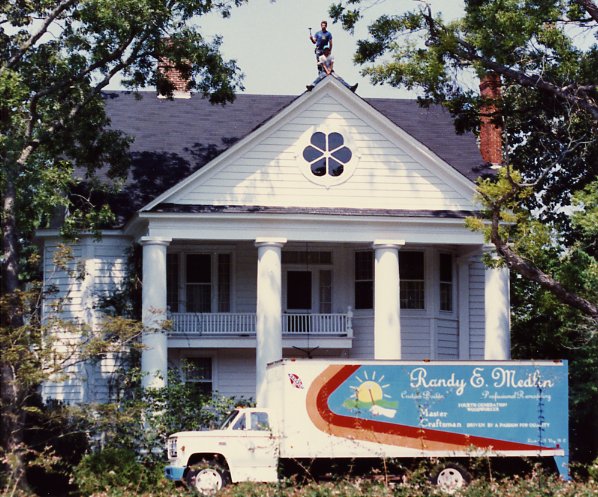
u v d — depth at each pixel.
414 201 39.19
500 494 21.84
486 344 38.91
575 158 44.72
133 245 40.12
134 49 36.41
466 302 42.22
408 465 29.31
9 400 29.89
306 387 29.09
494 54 35.22
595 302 33.78
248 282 41.72
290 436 28.86
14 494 23.61
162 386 36.12
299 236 38.31
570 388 40.91
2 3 34.78
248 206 38.38
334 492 21.58
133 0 34.59
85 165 39.00
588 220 32.25
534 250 32.91
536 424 29.61
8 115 33.56
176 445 28.45
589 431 41.38
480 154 45.38
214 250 41.75
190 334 39.88
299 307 41.78
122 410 34.56
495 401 29.58
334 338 40.47
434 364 29.52
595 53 36.69
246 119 45.59
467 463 29.33
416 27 37.41
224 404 35.41
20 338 29.05
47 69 35.91
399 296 38.59
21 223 35.66
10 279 33.28
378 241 38.50
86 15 34.56
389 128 39.06
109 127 44.16
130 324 31.45
